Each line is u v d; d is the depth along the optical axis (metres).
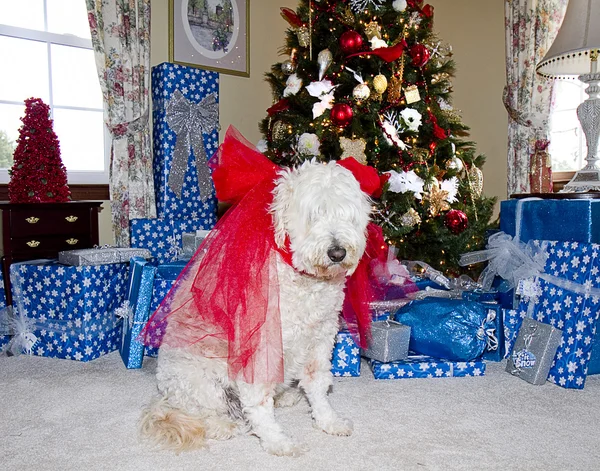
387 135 3.20
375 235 2.07
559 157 4.51
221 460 1.63
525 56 4.22
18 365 2.66
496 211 4.81
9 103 3.65
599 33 2.68
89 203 3.28
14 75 3.68
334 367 2.42
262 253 1.63
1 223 3.02
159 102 3.77
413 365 2.39
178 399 1.79
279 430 1.70
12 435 1.81
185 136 3.80
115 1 3.69
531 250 2.54
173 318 1.80
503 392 2.20
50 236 3.15
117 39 3.71
